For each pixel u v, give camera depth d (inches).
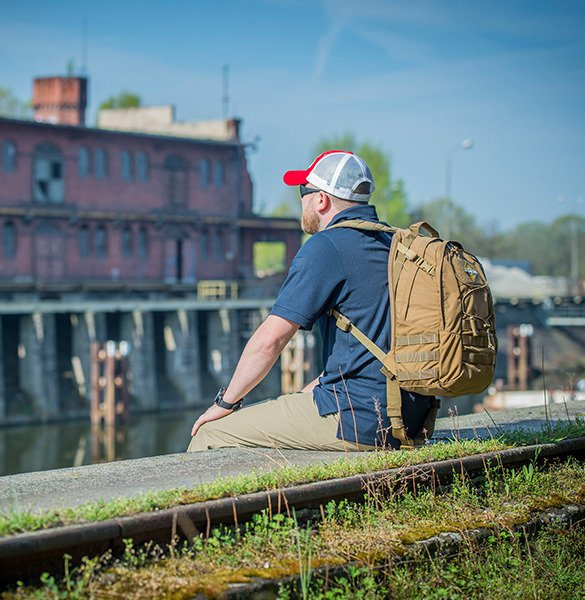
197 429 235.8
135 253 2652.6
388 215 3408.0
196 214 2787.9
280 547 189.3
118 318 2583.7
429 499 225.0
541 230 6023.6
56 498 191.3
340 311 226.2
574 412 346.0
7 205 2422.5
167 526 177.2
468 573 208.2
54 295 2459.4
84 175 2556.6
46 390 2208.4
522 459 255.3
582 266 5703.7
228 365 2603.3
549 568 220.4
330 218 235.5
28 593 158.1
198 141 2768.2
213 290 2709.2
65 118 2925.7
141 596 163.5
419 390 221.5
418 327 217.3
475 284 218.8
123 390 2139.5
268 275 2952.8
